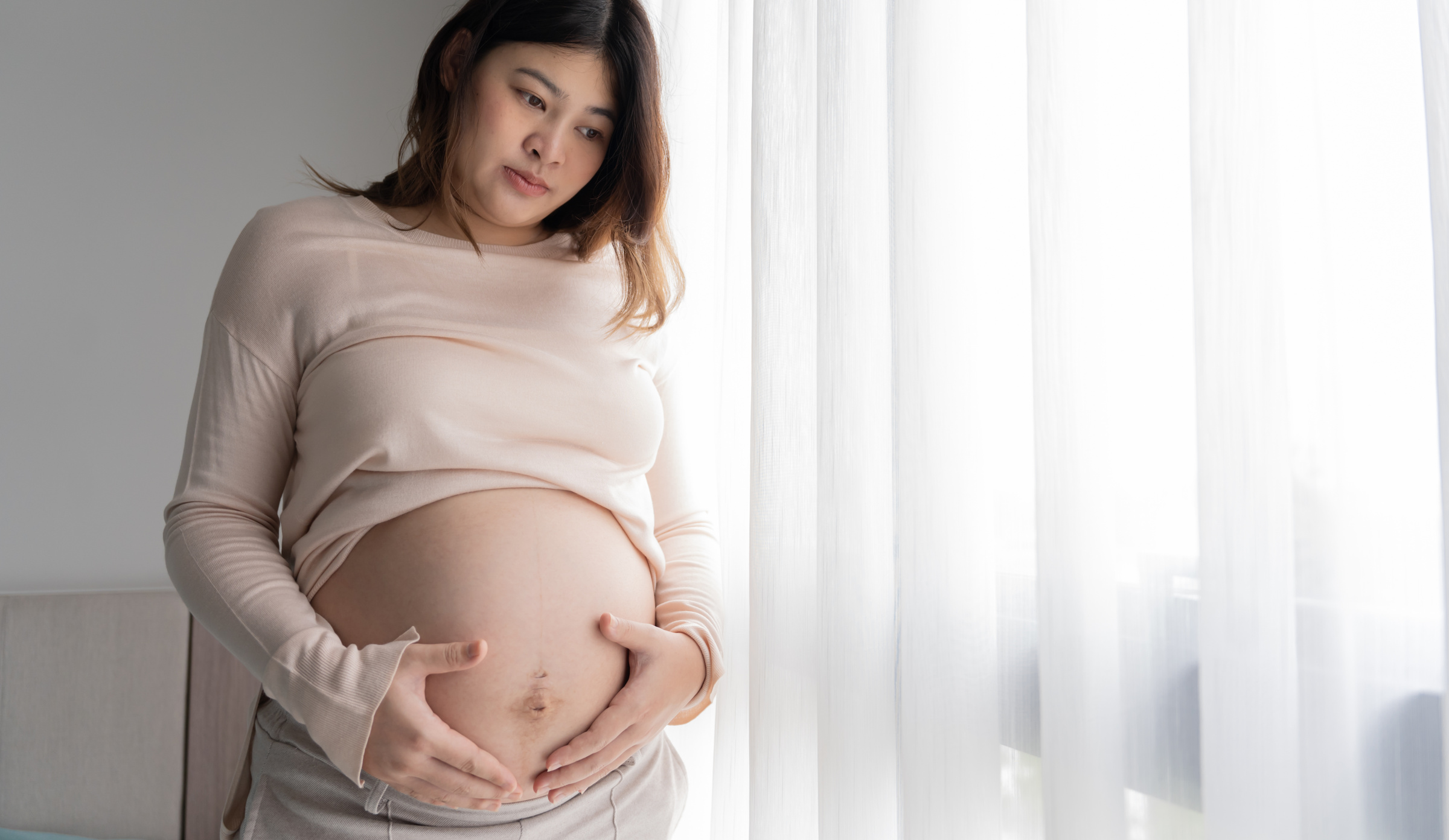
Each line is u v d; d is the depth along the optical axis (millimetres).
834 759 888
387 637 758
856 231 931
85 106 1816
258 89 1958
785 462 1021
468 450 781
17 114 1769
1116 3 727
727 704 1149
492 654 751
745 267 1210
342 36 2043
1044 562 696
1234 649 590
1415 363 560
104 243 1812
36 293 1761
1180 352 694
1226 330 598
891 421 917
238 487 770
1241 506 590
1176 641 685
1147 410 700
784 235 1045
